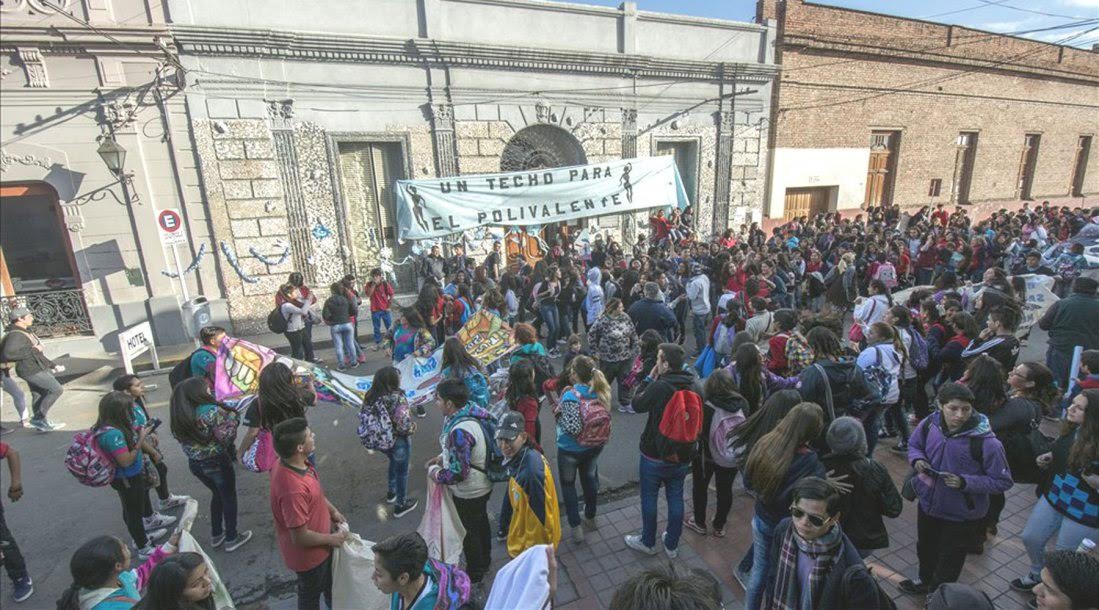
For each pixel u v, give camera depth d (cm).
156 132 885
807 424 308
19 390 620
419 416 700
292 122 1022
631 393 687
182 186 934
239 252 1010
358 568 333
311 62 1023
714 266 1059
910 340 532
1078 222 1639
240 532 466
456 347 511
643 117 1388
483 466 371
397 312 1113
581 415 409
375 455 604
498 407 491
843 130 1806
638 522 468
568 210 1038
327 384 502
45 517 493
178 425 405
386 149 1148
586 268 1172
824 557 256
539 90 1241
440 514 368
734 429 380
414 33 1103
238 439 647
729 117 1506
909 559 411
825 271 1193
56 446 605
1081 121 2569
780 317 532
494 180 984
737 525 459
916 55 1880
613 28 1305
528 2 1191
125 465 399
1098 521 309
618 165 1061
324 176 1074
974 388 387
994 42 2095
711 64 1425
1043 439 371
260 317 1048
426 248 1191
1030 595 365
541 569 215
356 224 1148
